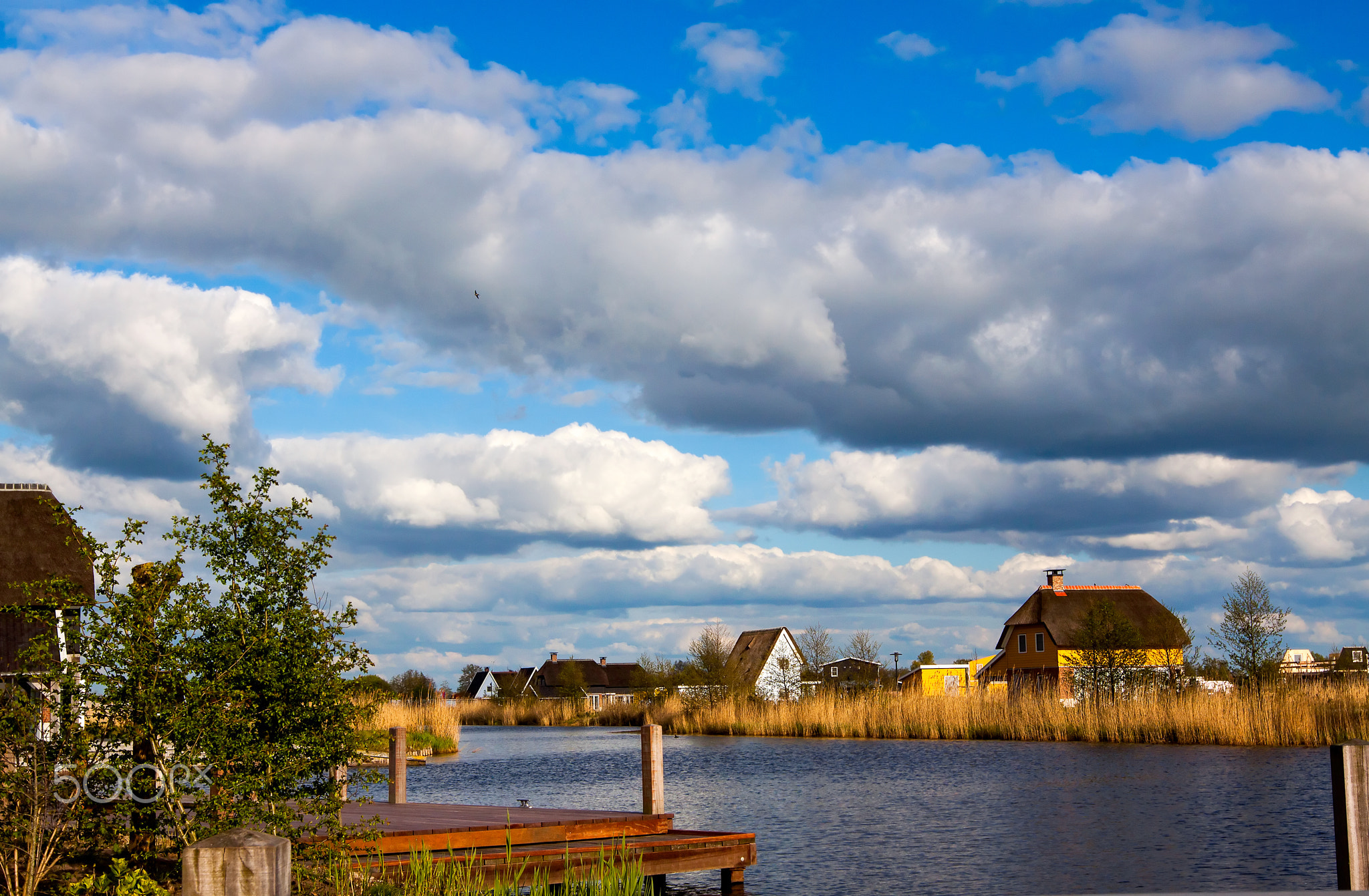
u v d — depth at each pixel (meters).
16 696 9.80
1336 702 37.03
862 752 39.25
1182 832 18.78
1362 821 6.40
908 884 14.71
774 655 84.38
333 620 10.66
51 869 10.55
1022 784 26.84
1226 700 38.12
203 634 10.23
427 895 10.43
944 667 77.56
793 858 16.88
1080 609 71.94
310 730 10.44
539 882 11.43
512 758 42.03
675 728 59.50
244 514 10.33
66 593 10.22
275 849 4.02
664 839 13.70
